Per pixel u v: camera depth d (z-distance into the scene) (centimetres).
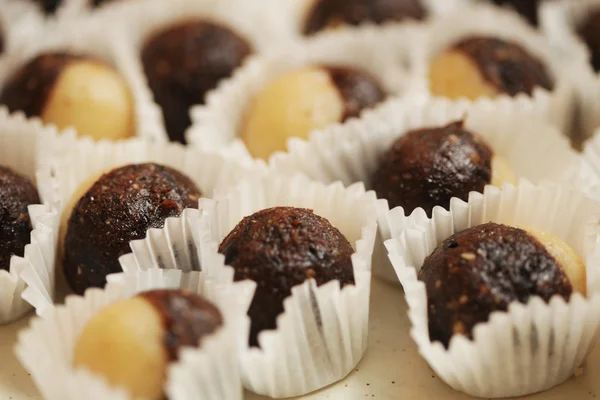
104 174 25
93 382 20
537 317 21
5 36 32
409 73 30
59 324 22
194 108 29
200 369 21
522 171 27
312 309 22
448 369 22
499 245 22
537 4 33
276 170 26
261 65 30
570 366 23
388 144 27
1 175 24
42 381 21
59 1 34
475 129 27
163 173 24
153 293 21
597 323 22
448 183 25
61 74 28
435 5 33
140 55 31
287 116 27
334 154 27
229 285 22
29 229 24
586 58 30
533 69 29
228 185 25
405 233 23
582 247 24
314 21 32
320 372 23
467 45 29
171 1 32
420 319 22
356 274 22
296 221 23
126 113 28
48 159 26
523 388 22
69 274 24
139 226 24
